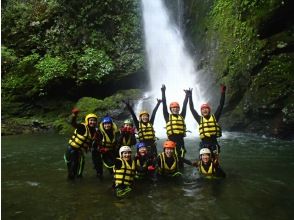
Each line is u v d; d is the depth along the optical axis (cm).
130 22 1817
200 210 569
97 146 749
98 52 1689
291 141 1080
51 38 1753
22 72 1681
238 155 920
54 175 795
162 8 1864
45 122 1515
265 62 1246
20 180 762
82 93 1691
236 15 1411
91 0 1798
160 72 1741
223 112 1305
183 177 743
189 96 820
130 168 661
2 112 1574
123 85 1717
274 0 1214
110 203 609
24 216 571
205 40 1578
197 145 1055
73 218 554
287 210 563
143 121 808
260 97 1191
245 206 581
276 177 730
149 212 565
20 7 1839
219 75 1398
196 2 1720
